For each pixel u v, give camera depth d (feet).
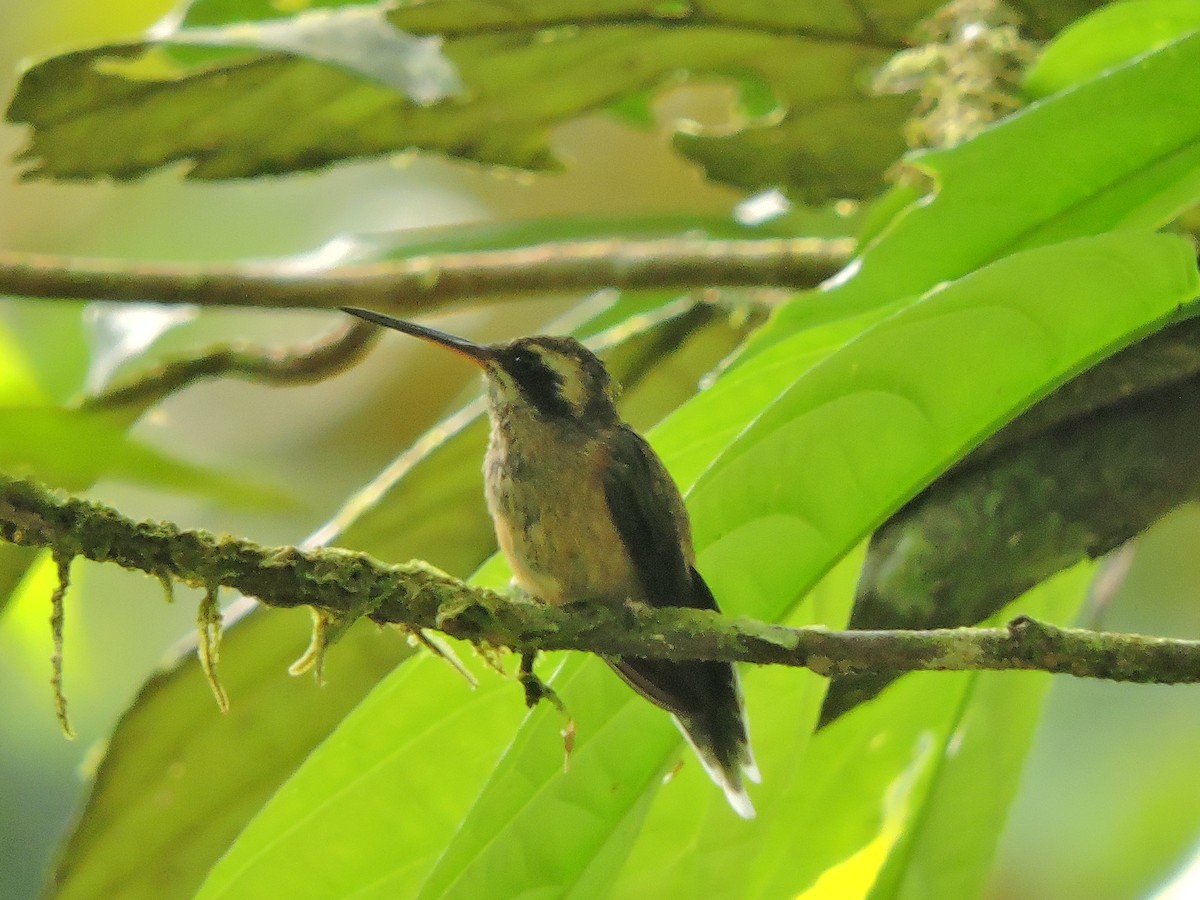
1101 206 17.71
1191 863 25.35
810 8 27.37
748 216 34.09
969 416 16.56
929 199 17.66
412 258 32.04
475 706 20.12
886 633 16.44
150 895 26.40
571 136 48.91
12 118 26.13
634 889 21.43
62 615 16.38
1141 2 19.53
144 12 43.65
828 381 16.48
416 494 26.96
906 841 23.47
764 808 20.98
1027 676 23.15
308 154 28.43
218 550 16.93
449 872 16.96
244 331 44.45
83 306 35.32
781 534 17.15
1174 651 15.61
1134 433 17.43
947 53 25.22
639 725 17.88
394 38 21.52
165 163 28.07
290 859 20.20
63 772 40.45
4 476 16.25
